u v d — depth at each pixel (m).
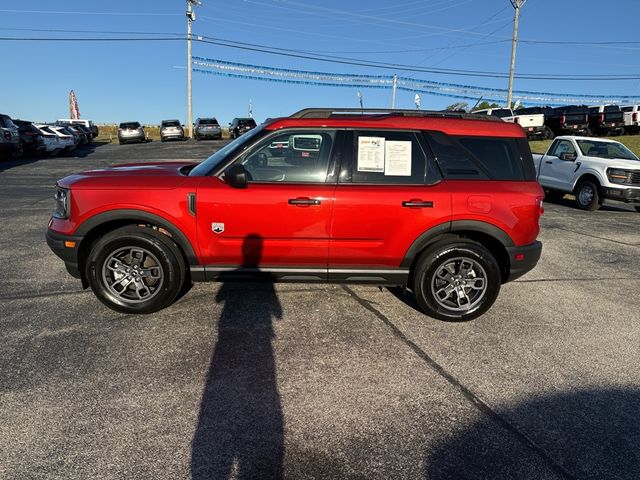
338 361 3.40
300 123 3.99
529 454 2.50
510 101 33.25
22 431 2.54
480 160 4.13
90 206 3.85
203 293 4.62
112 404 2.81
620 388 3.17
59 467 2.29
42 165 17.81
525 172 4.18
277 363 3.35
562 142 12.55
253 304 4.39
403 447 2.52
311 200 3.88
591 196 11.27
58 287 4.71
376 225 3.95
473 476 2.33
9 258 5.70
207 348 3.52
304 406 2.85
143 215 3.86
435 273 4.07
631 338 3.97
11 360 3.27
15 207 9.27
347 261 4.05
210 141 34.03
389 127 4.06
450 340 3.82
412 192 3.97
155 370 3.20
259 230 3.91
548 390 3.12
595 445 2.59
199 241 3.92
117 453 2.40
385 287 4.98
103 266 3.94
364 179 4.01
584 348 3.75
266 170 3.99
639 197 10.66
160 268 3.96
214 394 2.95
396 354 3.54
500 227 4.04
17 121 20.52
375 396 2.98
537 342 3.84
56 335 3.67
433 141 4.09
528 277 5.68
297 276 4.09
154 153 24.12
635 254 6.97
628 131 28.81
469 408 2.89
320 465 2.37
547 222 9.57
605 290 5.25
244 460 2.38
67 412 2.72
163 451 2.43
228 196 3.86
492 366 3.42
